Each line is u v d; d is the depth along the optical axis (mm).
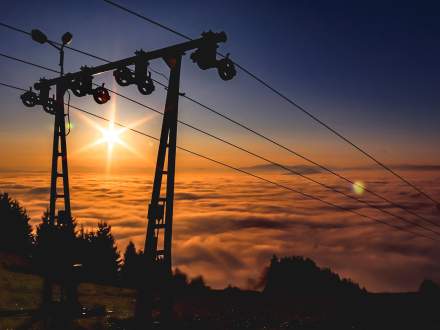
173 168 15438
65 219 20094
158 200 15477
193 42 15117
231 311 27391
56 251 20234
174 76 15484
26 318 19531
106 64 17188
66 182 20016
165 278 15164
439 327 25156
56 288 27531
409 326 25203
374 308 30469
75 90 18531
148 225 15406
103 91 17984
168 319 15102
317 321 25547
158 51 15719
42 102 20156
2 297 22953
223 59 15281
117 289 31719
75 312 20703
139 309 15281
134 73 16234
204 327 22234
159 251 15336
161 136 15555
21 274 30609
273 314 27156
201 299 32188
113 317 21547
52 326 18812
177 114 15500
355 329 24125
